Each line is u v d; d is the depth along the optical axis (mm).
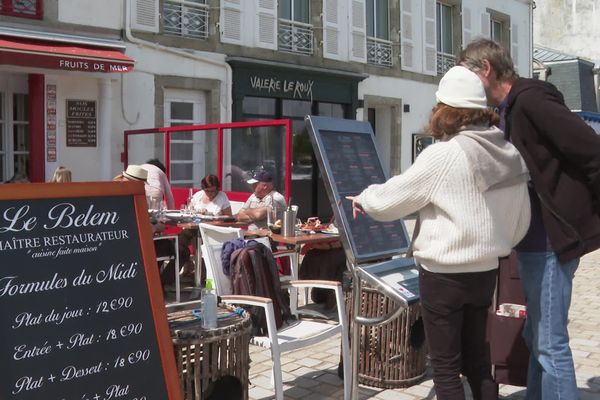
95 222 2846
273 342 3656
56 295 2662
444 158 2824
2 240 2582
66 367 2629
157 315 2926
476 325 3096
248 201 7441
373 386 4340
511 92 3055
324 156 3760
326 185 3715
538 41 29000
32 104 10266
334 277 6594
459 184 2807
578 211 2955
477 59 3170
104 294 2793
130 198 2984
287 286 4316
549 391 3133
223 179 9203
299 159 14102
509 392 4301
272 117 13656
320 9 14562
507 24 20531
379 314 4254
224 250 4160
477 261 2832
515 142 3033
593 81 24891
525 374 3730
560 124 2855
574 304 7020
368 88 15766
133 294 2881
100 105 10875
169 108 12062
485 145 2830
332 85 14719
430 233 2906
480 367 3125
